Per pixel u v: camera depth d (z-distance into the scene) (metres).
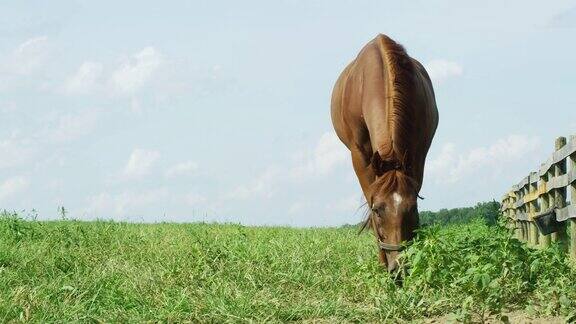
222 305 6.32
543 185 13.97
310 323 6.11
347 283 7.43
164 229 14.06
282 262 8.51
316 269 8.61
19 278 7.80
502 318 5.43
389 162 6.79
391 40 8.45
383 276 6.81
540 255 7.21
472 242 7.49
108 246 10.51
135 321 6.04
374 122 7.54
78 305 6.33
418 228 6.61
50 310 6.21
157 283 7.57
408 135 7.04
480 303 5.85
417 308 6.08
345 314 6.29
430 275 6.25
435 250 6.35
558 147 12.44
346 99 8.87
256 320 6.20
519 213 20.44
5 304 6.21
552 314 5.93
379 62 8.04
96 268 8.39
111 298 6.70
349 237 12.78
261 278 7.93
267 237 12.05
